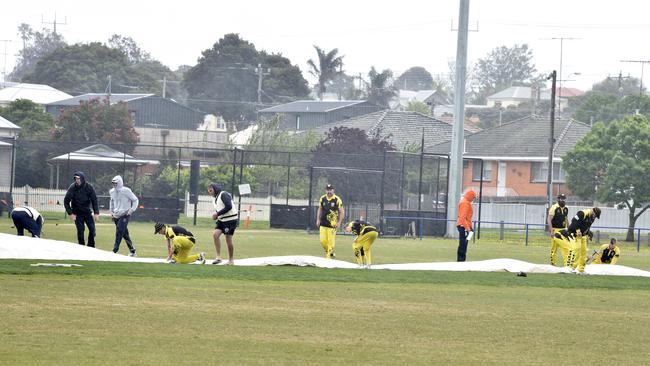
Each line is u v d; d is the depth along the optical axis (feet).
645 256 414.82
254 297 177.37
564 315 169.99
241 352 123.03
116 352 119.55
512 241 497.46
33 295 165.17
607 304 190.80
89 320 141.79
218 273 218.79
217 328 140.05
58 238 361.71
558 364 123.34
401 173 521.65
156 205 517.96
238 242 388.78
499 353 129.49
